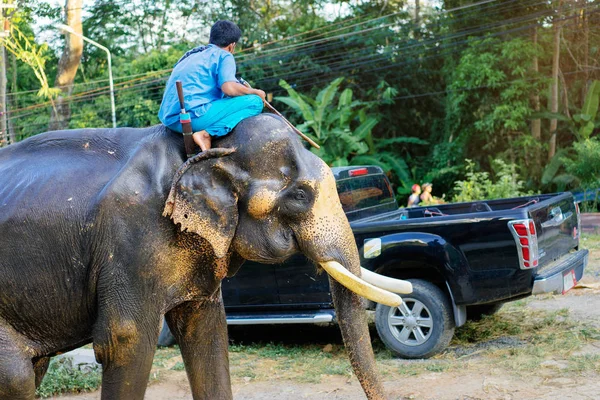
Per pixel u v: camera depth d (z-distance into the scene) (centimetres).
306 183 371
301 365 680
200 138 368
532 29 2233
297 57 2723
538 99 2288
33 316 372
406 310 679
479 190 1681
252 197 364
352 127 2759
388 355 698
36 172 381
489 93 2248
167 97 384
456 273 654
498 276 640
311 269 704
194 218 357
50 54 2981
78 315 375
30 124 2812
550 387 554
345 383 614
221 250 361
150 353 367
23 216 367
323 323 870
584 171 1889
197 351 420
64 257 366
